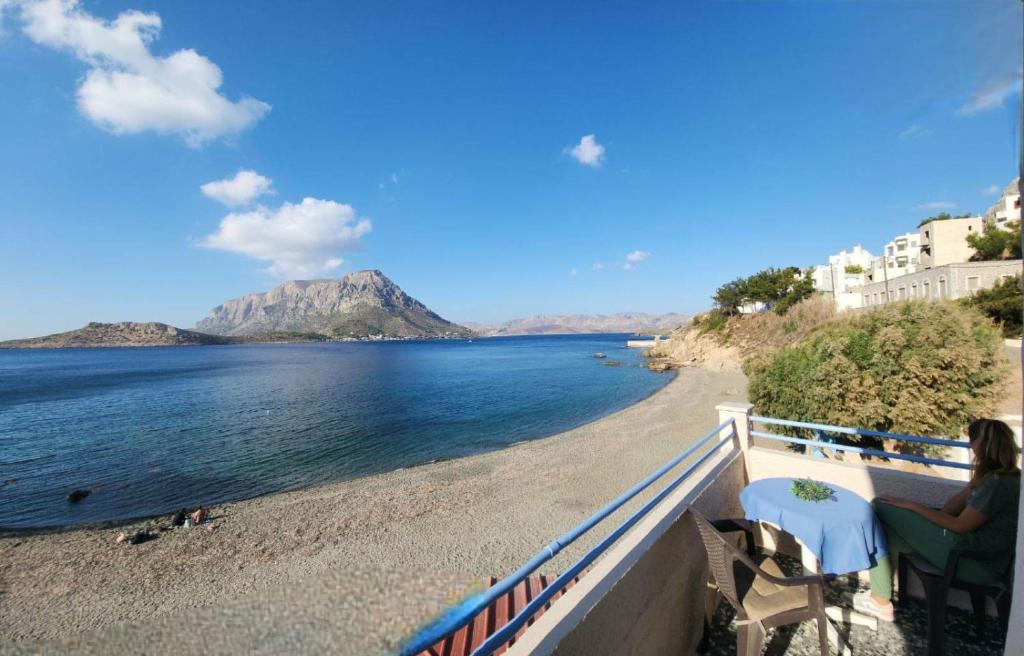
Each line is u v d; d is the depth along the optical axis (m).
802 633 3.76
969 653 3.41
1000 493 3.21
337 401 39.91
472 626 3.10
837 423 9.46
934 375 8.76
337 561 10.62
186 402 40.78
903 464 8.81
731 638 3.70
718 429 4.62
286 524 13.07
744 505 3.93
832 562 3.30
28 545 12.10
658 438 22.05
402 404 37.84
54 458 22.53
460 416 32.19
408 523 12.79
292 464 20.95
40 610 8.83
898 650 3.51
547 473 17.12
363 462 21.11
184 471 20.06
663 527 3.02
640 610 2.64
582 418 30.45
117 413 35.78
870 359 9.62
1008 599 3.20
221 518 13.83
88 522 14.28
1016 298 22.12
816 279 60.09
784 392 10.58
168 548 11.65
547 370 67.81
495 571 9.89
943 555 3.41
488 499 14.52
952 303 10.02
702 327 70.00
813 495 3.69
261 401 40.56
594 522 2.47
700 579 3.59
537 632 1.94
